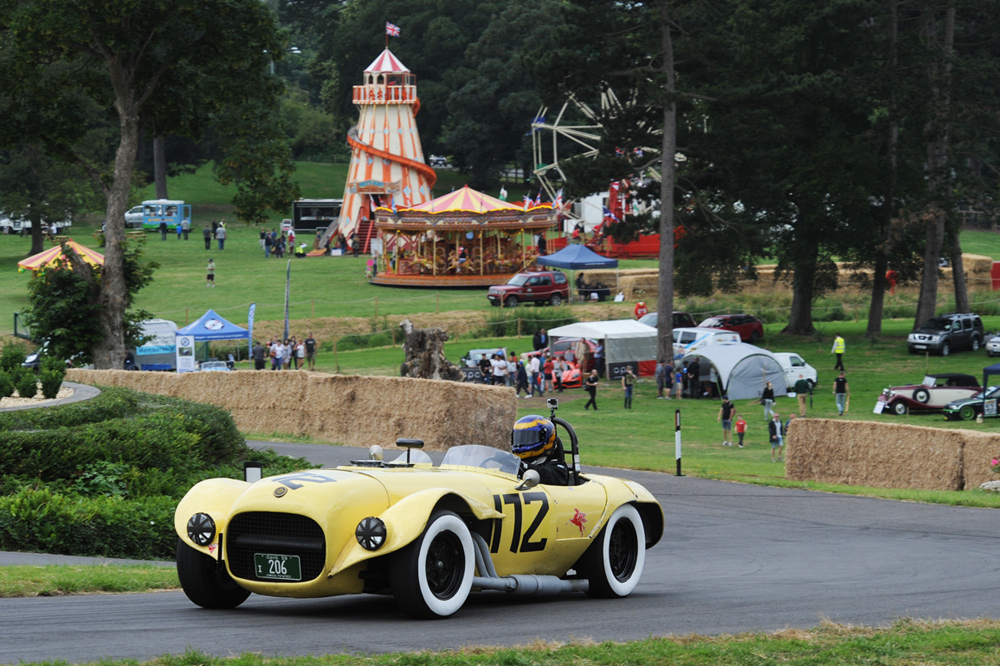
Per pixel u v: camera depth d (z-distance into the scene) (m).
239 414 51.53
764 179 92.56
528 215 128.62
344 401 47.88
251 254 153.12
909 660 9.94
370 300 113.38
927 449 37.72
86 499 21.31
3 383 29.27
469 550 11.95
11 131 66.00
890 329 110.25
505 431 45.31
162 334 78.38
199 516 11.88
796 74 96.19
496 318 103.12
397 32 157.88
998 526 27.11
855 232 97.56
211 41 62.91
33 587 13.91
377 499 11.53
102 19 57.91
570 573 14.78
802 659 9.77
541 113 164.00
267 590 11.37
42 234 146.38
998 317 119.50
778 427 50.81
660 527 15.62
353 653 9.57
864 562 20.28
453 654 9.38
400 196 152.75
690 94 83.12
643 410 69.38
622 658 9.45
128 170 63.69
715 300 121.12
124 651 9.57
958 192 93.19
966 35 104.75
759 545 23.31
